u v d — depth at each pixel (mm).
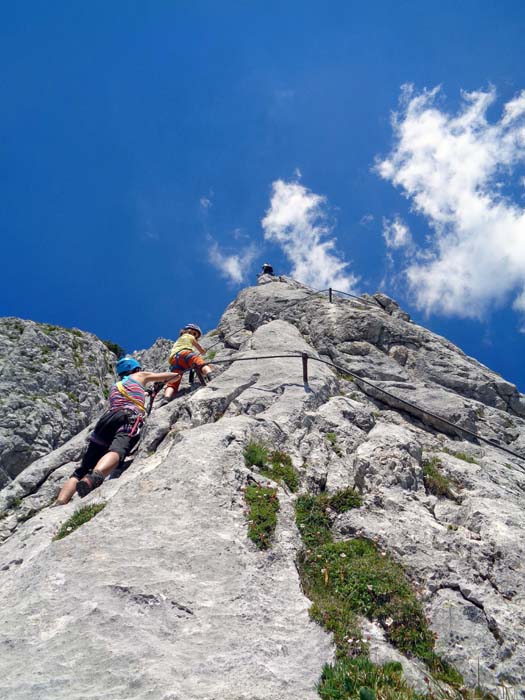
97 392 14898
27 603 3674
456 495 5801
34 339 15102
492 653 3807
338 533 4887
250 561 4188
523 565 4578
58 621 3520
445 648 3844
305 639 3629
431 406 8352
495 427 8742
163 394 7801
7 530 6695
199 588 3879
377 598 4090
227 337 10922
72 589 3773
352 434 6406
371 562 4414
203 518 4504
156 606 3688
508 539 4805
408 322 12062
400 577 4316
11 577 4406
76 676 3088
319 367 8055
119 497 4832
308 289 13008
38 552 4699
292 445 5945
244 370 7785
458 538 4812
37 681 3033
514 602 4277
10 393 13188
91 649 3275
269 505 4750
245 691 3121
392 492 5449
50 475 7496
